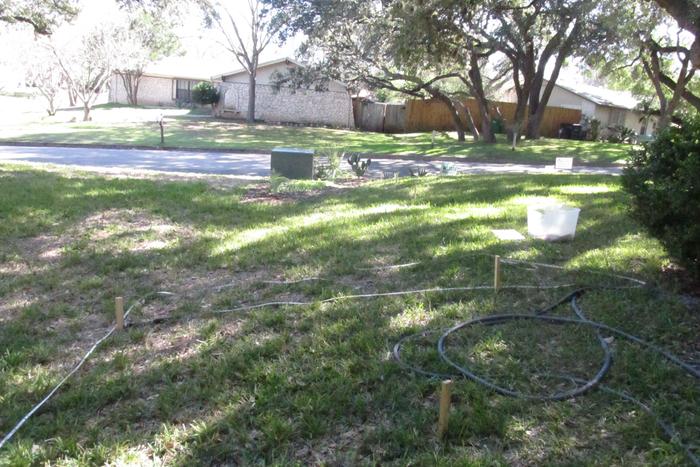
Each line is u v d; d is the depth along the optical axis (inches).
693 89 1296.8
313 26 1096.8
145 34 1432.1
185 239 251.4
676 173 165.3
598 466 97.8
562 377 126.8
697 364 132.9
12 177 415.5
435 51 819.4
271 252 227.6
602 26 787.4
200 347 148.9
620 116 1646.2
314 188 400.2
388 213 290.7
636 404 115.2
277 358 141.4
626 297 169.8
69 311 175.6
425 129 1473.9
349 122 1517.0
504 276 189.5
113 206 313.7
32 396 128.9
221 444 108.8
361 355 140.3
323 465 102.1
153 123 1321.4
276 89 1348.4
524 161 883.4
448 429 108.8
